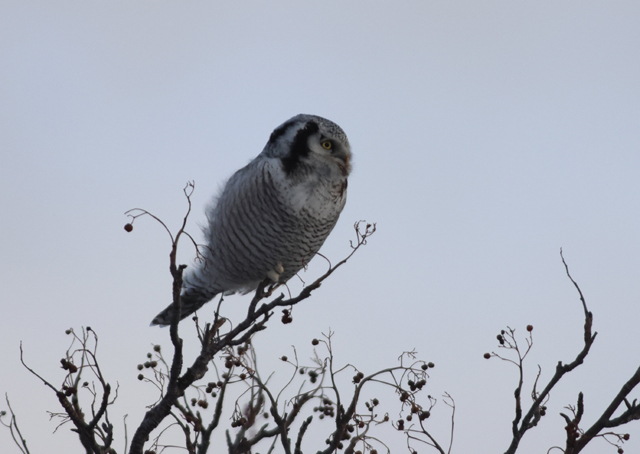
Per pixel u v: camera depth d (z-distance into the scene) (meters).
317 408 8.84
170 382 8.12
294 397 8.49
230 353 8.61
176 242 7.39
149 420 8.12
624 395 7.70
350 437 8.28
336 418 8.03
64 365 7.75
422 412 8.18
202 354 8.37
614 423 7.60
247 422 8.50
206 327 8.52
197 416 8.44
